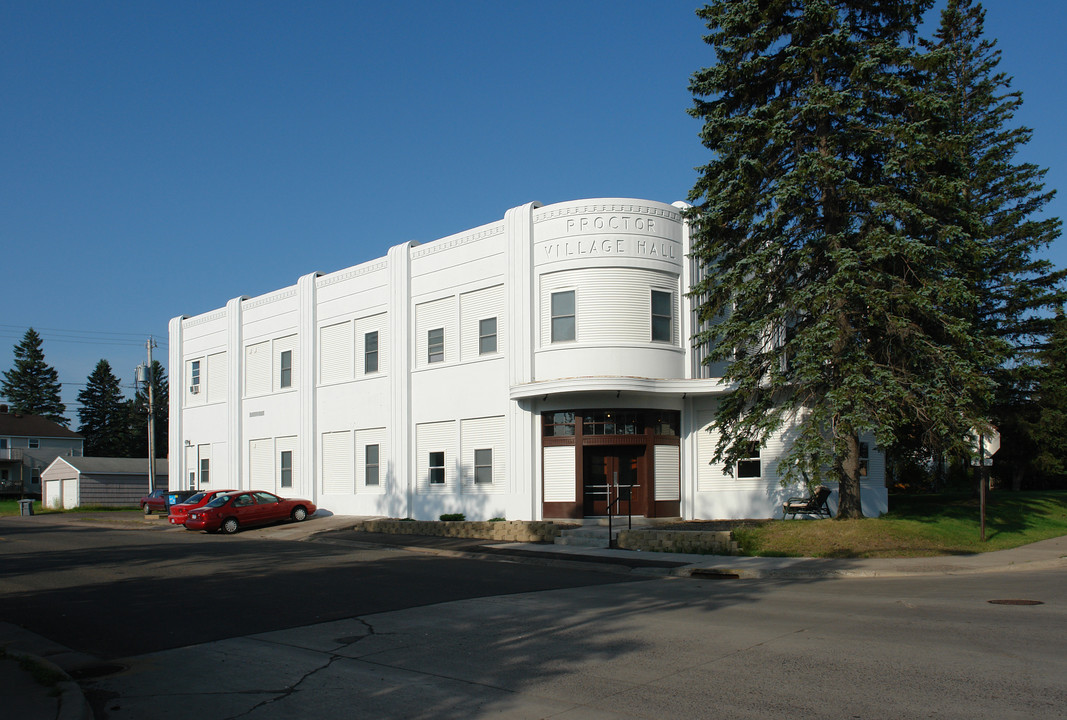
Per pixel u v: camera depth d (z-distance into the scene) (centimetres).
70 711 726
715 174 2278
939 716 670
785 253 2173
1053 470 3531
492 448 2872
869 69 2025
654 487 2617
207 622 1180
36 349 10762
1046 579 1533
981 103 3359
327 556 2095
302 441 3634
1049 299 3247
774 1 2138
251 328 4031
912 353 2000
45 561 1992
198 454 4338
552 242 2720
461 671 876
